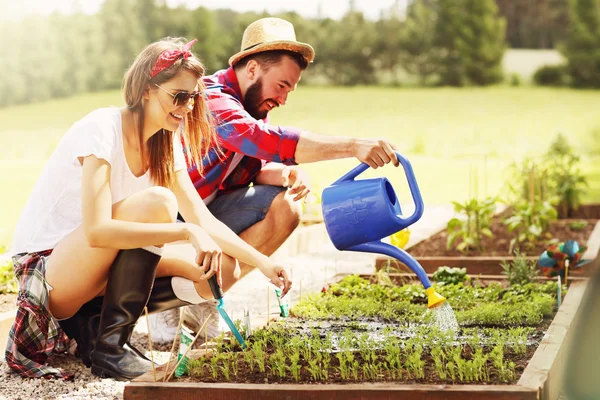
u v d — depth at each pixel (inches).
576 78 1002.7
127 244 119.6
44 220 130.6
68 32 837.8
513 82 1021.2
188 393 107.0
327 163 625.9
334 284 181.8
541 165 359.3
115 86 858.1
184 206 137.9
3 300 176.1
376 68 1042.1
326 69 1050.1
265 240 159.9
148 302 136.0
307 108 947.3
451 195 466.9
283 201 159.3
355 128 837.2
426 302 172.4
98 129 124.2
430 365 119.1
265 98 154.7
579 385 69.0
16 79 820.0
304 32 1029.2
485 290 176.2
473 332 138.5
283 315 145.6
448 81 1030.4
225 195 163.5
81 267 125.7
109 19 855.7
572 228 290.7
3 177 518.6
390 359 117.8
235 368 117.6
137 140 129.8
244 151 141.7
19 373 129.7
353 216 126.3
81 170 127.8
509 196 358.9
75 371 134.5
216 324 150.0
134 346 140.2
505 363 115.8
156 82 125.1
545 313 155.0
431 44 1026.1
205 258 117.6
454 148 732.7
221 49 876.6
